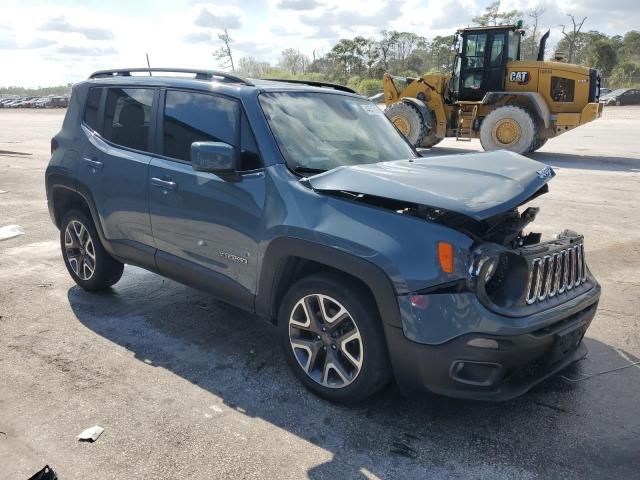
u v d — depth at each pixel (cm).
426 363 288
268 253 342
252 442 298
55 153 504
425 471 277
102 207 457
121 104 454
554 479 272
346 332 322
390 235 294
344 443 298
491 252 280
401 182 307
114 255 468
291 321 345
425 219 297
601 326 444
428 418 321
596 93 1479
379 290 293
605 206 855
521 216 369
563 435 306
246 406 332
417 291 285
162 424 313
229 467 279
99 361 384
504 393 292
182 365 381
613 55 6344
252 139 362
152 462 282
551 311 299
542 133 1516
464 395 290
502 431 309
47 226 752
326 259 312
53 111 5209
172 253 412
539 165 363
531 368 309
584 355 347
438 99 1600
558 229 715
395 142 437
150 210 417
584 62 6719
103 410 326
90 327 438
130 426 311
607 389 353
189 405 332
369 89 4959
